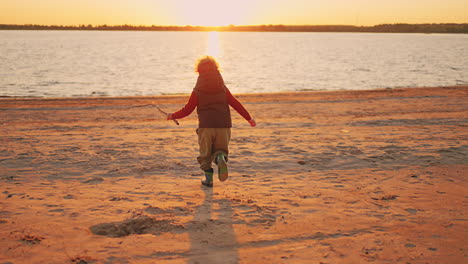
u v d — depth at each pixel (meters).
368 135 8.38
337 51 94.62
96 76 35.00
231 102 4.36
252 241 3.15
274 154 6.50
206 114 4.25
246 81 31.58
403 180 4.93
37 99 18.50
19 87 26.42
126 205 4.01
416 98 17.61
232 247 3.04
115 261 2.78
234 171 5.50
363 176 5.15
